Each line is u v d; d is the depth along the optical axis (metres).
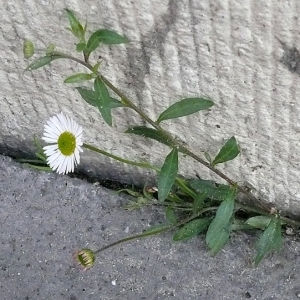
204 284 0.32
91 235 0.33
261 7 0.26
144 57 0.29
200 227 0.32
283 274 0.31
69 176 0.34
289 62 0.27
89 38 0.28
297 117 0.29
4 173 0.35
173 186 0.33
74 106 0.32
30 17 0.29
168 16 0.27
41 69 0.31
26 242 0.33
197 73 0.29
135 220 0.33
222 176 0.31
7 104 0.33
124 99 0.29
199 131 0.31
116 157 0.32
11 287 0.33
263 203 0.33
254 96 0.29
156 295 0.32
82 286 0.33
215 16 0.26
